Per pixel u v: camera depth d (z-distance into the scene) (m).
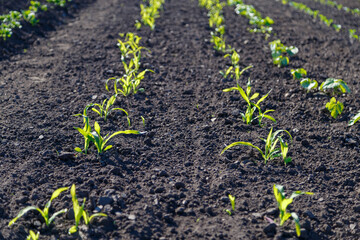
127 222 2.61
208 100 4.66
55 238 2.49
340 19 10.22
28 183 2.99
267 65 5.95
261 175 3.25
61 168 3.20
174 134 3.86
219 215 2.77
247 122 4.05
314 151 3.65
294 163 3.45
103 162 3.30
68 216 2.68
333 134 3.95
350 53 6.70
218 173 3.25
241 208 2.84
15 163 3.22
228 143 3.72
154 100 4.57
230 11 10.03
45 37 6.96
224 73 5.54
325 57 6.46
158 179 3.13
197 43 6.86
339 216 2.84
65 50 6.21
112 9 9.44
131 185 3.03
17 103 4.25
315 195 3.03
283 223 2.70
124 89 4.61
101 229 2.54
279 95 4.85
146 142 3.65
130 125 3.96
